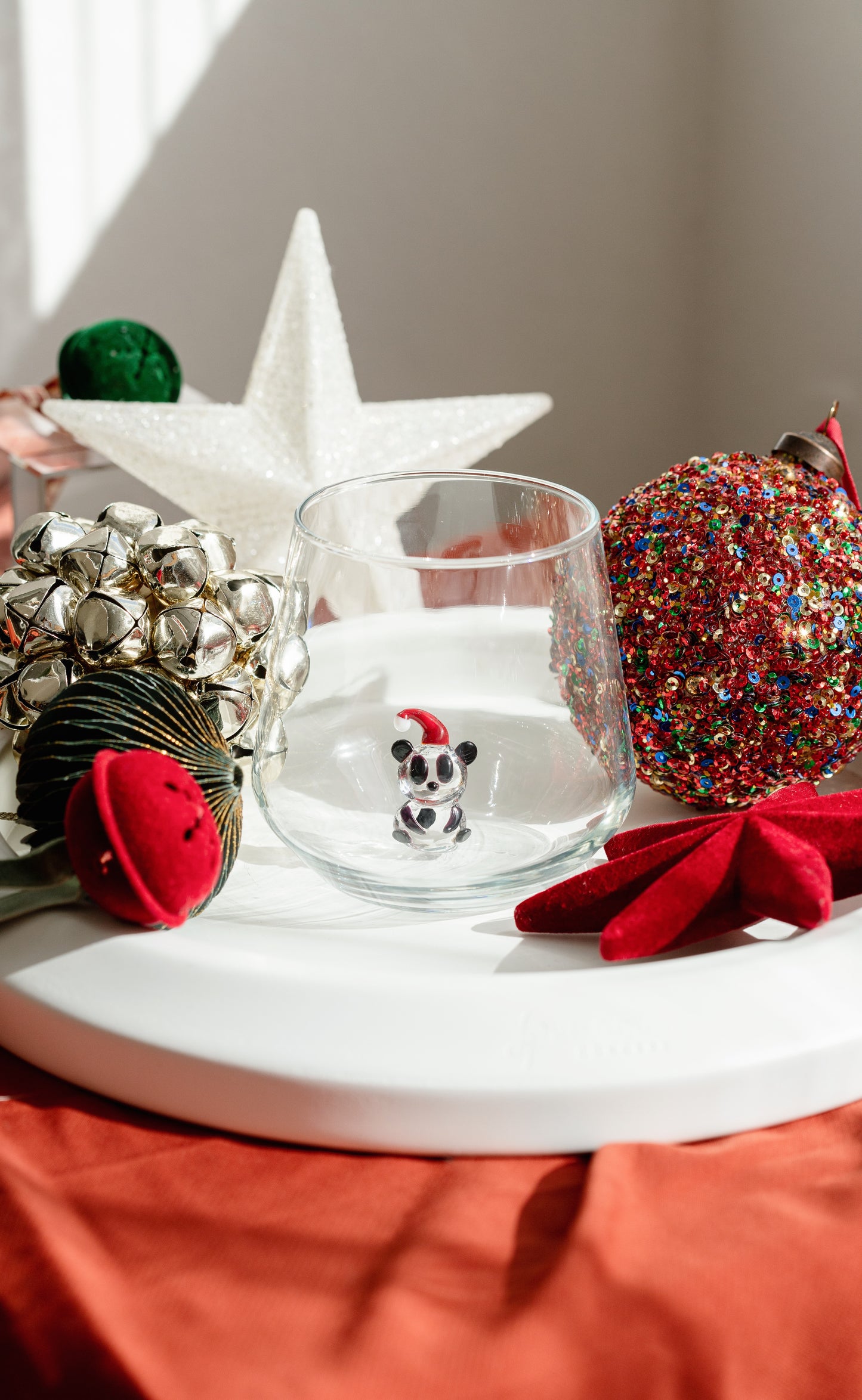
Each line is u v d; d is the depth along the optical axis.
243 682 0.48
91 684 0.43
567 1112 0.38
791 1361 0.34
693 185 1.18
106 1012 0.39
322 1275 0.35
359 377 1.23
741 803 0.50
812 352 1.05
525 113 1.17
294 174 1.16
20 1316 0.34
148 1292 0.35
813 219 1.02
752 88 1.08
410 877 0.43
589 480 1.29
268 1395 0.33
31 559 0.48
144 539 0.47
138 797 0.39
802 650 0.46
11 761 0.51
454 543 0.48
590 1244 0.35
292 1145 0.39
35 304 1.16
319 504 0.46
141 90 1.12
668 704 0.47
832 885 0.42
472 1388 0.33
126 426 0.59
